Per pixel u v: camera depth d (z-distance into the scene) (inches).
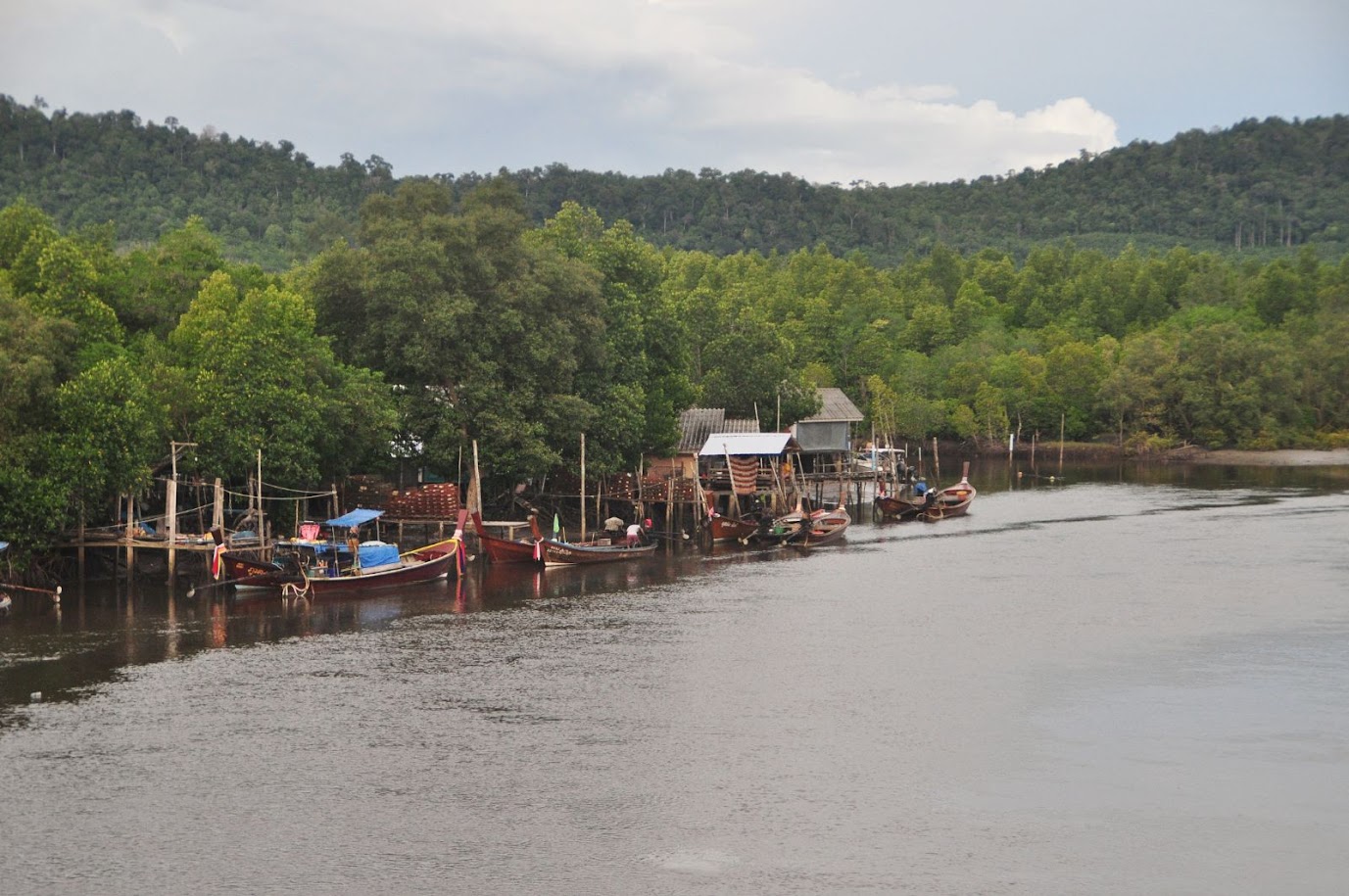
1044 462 6712.6
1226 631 2247.8
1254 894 1200.8
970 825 1357.0
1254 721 1710.1
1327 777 1494.8
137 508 2812.5
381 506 3171.8
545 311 3351.4
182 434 2682.1
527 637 2215.8
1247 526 3821.4
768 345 4955.7
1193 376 6820.9
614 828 1348.4
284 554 2640.3
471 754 1573.6
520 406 3235.7
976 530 3814.0
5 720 1706.4
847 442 5083.7
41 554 2623.0
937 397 7091.5
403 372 3238.2
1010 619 2361.0
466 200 3878.0
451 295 3174.2
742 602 2549.2
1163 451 6806.1
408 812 1393.9
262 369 2701.8
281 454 2699.3
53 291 2637.8
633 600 2578.7
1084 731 1664.6
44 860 1278.3
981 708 1770.4
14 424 2379.4
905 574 2915.8
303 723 1697.8
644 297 3988.7
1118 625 2303.2
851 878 1230.9
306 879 1237.1
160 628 2272.4
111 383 2442.2
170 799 1429.6
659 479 3870.6
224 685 1878.7
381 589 2699.3
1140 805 1411.2
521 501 3533.5
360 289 3171.8
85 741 1617.9
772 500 3978.8
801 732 1658.5
